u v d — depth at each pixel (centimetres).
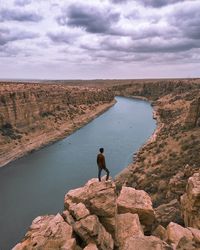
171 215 2705
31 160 8131
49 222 1725
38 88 14350
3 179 6725
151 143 7569
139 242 1184
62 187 6225
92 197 1858
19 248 1586
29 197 5775
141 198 2142
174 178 3856
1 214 5134
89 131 11881
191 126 7081
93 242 1630
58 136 10712
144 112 16762
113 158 7875
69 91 17100
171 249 1146
